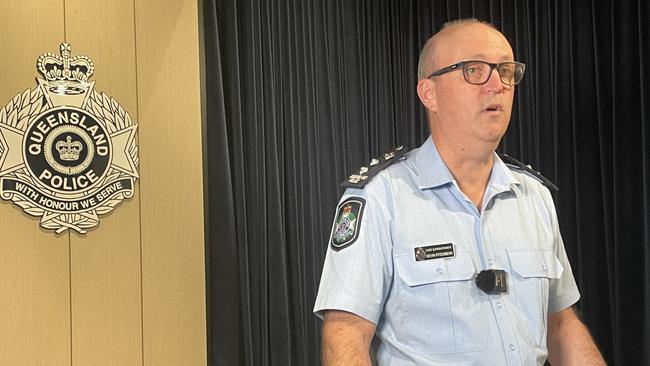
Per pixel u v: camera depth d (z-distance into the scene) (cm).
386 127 428
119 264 251
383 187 148
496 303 143
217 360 316
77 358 240
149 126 260
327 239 384
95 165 246
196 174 271
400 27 443
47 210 235
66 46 241
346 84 405
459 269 142
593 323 388
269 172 349
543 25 410
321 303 139
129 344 252
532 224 154
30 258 232
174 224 265
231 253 321
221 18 336
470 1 429
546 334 151
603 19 388
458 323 140
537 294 147
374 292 139
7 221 229
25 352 230
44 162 235
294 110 366
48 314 235
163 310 261
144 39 260
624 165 378
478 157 147
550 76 408
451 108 144
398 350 143
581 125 394
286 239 359
